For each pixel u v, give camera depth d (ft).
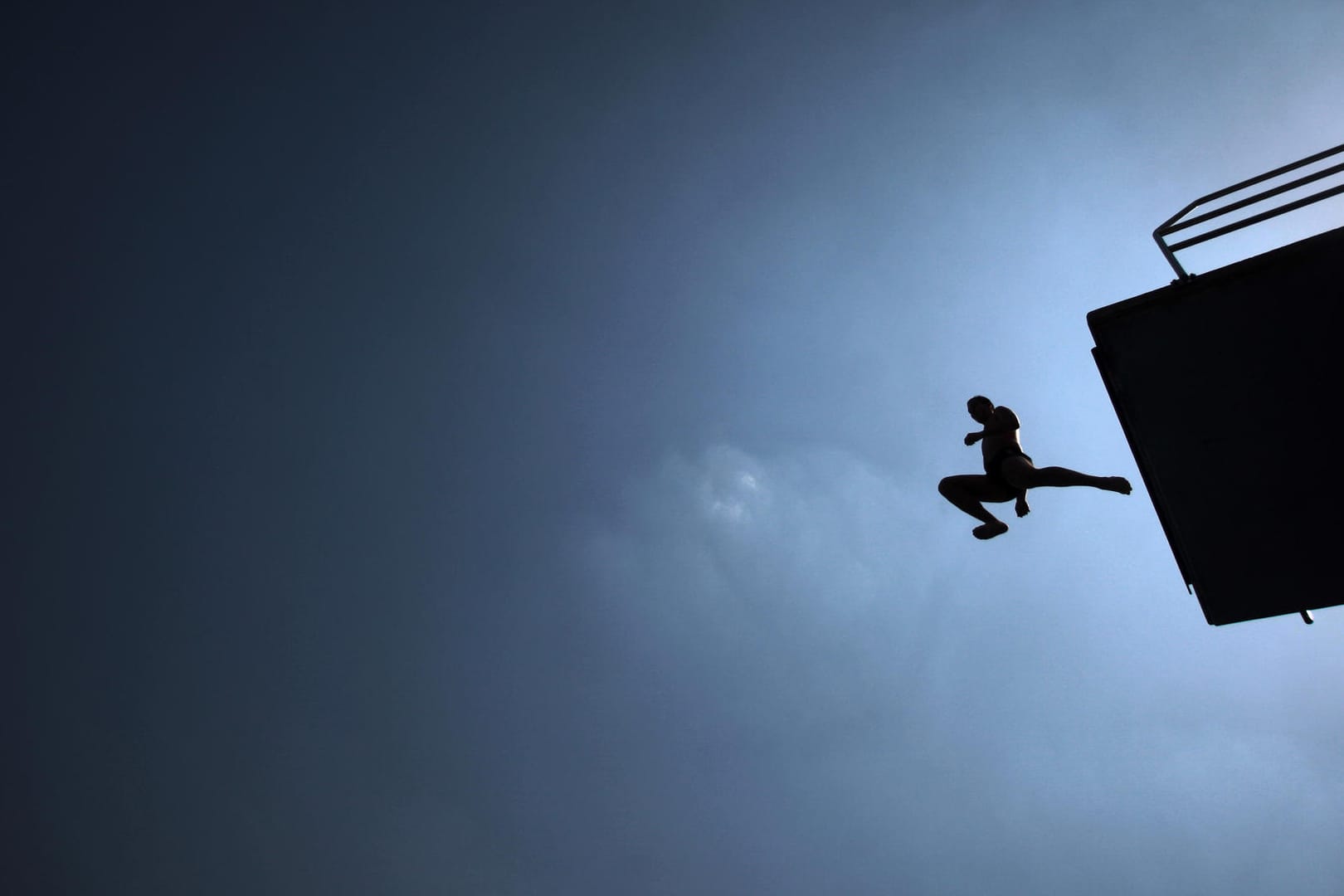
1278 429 17.19
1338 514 16.87
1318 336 16.79
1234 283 17.38
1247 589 17.75
